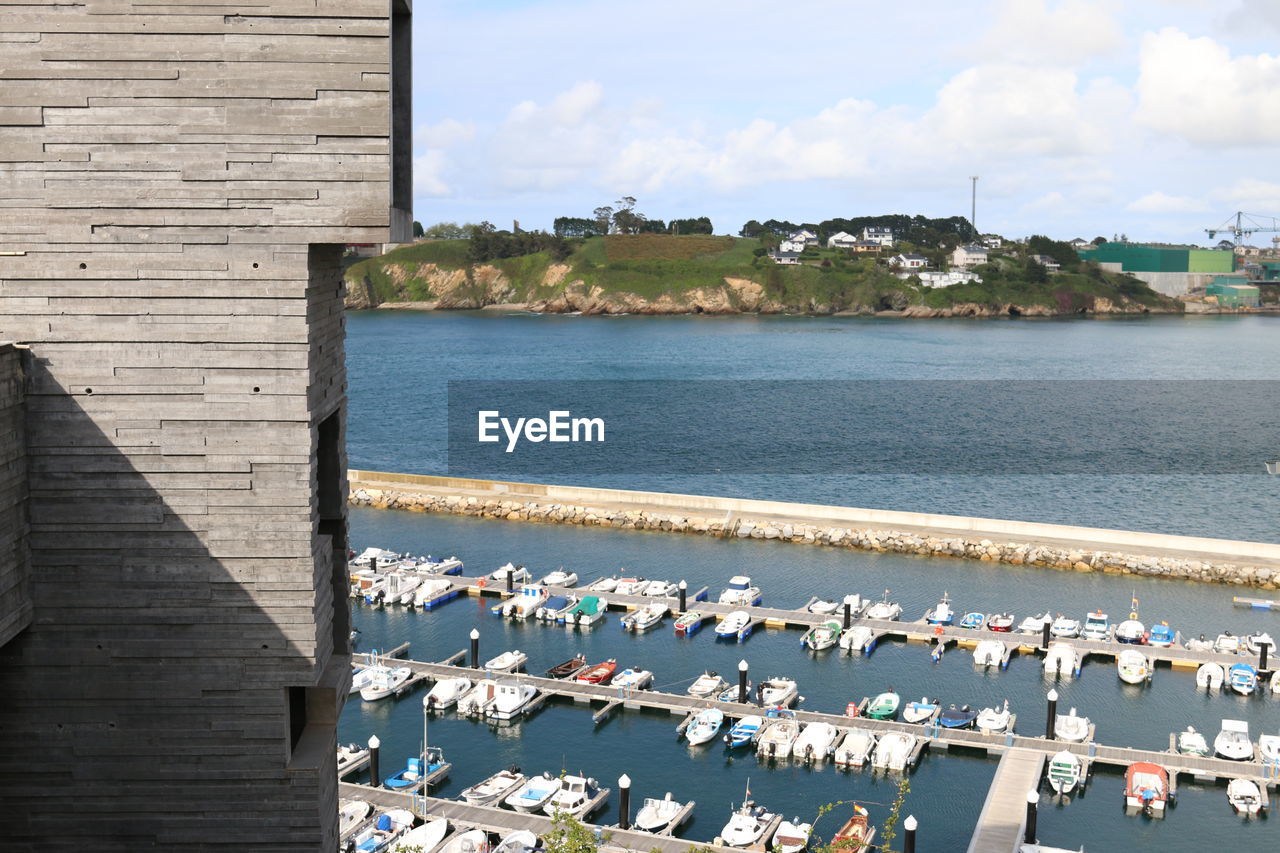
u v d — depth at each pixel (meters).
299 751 22.38
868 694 66.25
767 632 77.44
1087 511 123.88
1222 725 58.59
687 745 59.84
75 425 20.69
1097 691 67.06
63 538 20.91
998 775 55.19
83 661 21.23
